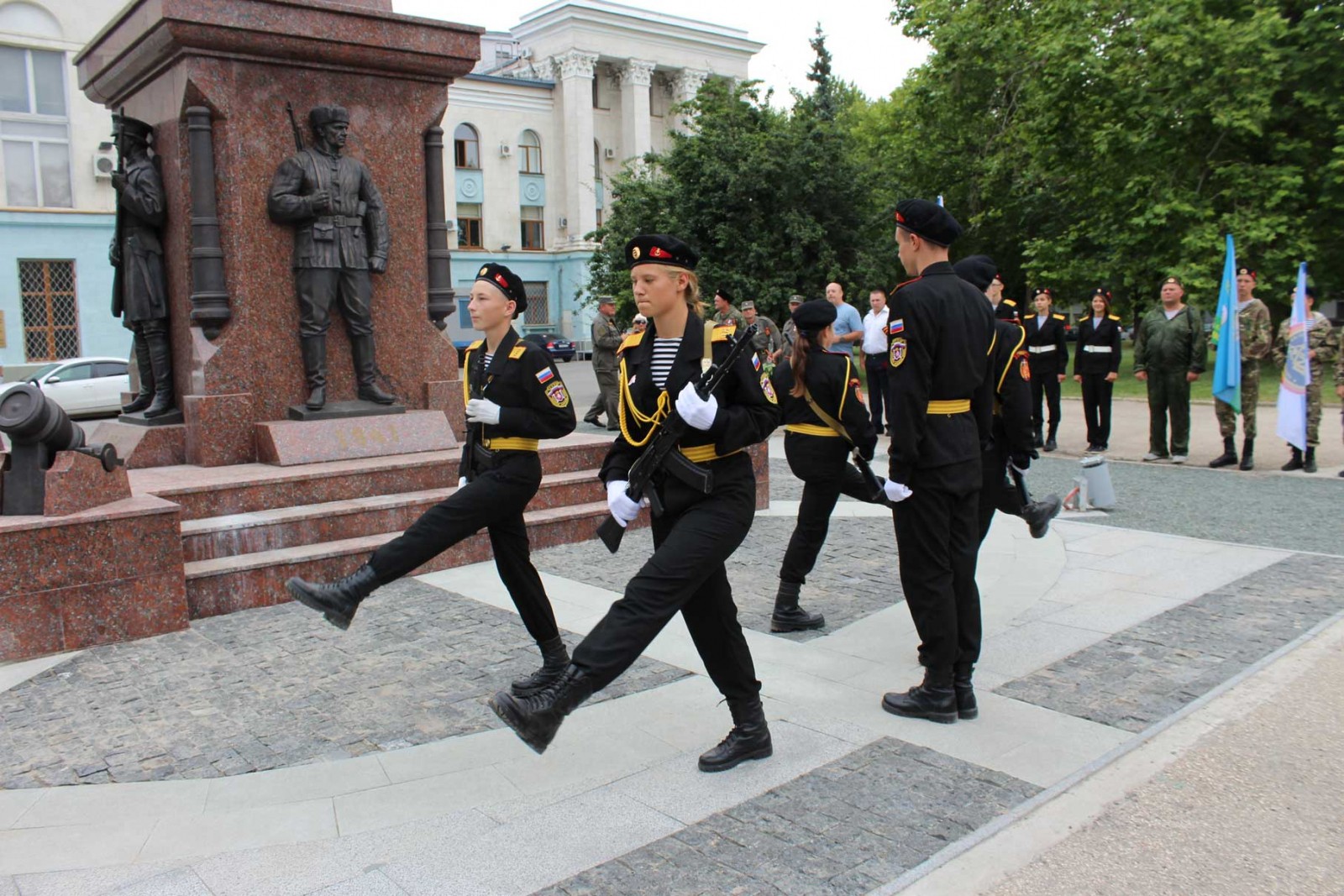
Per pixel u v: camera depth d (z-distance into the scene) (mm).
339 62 7805
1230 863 3055
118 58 7805
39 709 4512
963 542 4199
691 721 4238
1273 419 14977
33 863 3131
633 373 3676
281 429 7383
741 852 3131
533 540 7480
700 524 3447
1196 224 20156
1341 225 21047
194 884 2990
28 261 24734
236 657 5195
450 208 42625
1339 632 5273
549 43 44656
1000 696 4492
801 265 21578
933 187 28906
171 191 7738
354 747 4043
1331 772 3662
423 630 5625
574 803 3494
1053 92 22109
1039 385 12711
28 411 5258
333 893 2930
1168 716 4199
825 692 4574
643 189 22391
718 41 47594
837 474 5352
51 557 5203
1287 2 20922
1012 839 3209
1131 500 9273
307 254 7629
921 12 26953
